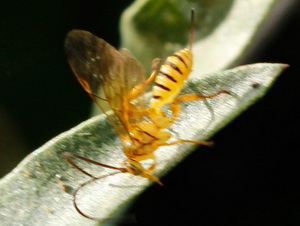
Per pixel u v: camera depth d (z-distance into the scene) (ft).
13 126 0.38
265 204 0.38
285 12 0.39
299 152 0.39
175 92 0.33
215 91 0.32
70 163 0.32
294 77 0.39
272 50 0.39
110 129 0.33
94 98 0.33
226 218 0.38
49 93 0.38
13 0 0.39
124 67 0.33
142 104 0.33
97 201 0.32
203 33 0.38
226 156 0.38
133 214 0.36
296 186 0.38
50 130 0.38
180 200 0.38
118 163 0.32
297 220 0.38
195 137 0.32
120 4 0.39
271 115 0.39
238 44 0.37
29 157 0.32
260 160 0.39
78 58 0.32
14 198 0.32
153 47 0.38
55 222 0.32
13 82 0.38
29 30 0.39
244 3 0.37
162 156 0.32
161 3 0.38
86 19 0.39
